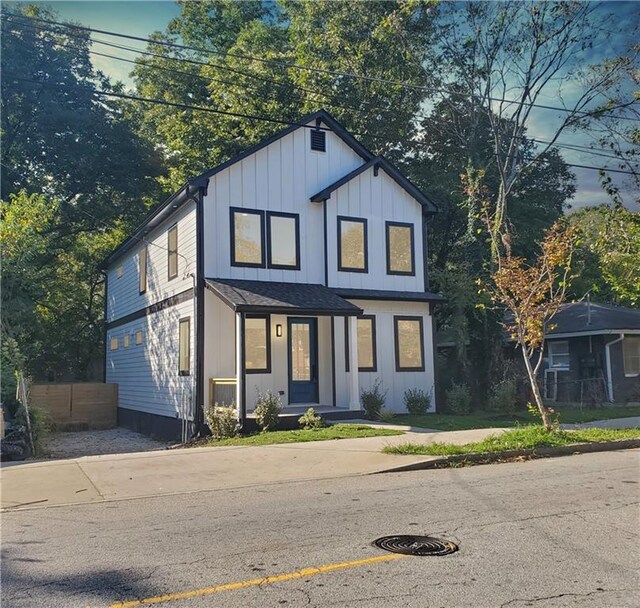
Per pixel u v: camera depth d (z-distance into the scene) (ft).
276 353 55.72
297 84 84.69
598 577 16.21
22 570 17.33
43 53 91.45
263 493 27.76
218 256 54.44
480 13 72.79
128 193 99.86
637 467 33.35
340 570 16.78
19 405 45.96
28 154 94.02
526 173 84.38
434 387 63.57
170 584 15.94
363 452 37.37
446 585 15.62
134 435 67.31
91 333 107.55
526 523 21.52
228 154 87.10
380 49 83.35
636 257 56.39
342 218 60.85
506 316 84.74
